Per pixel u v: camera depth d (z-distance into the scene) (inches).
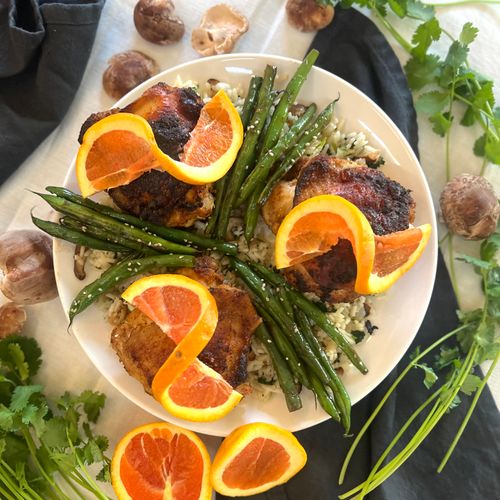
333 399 20.7
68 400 22.4
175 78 21.6
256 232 21.8
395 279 19.3
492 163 23.5
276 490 22.8
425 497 22.8
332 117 21.8
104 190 20.8
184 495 21.2
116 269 20.6
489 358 21.8
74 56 22.7
